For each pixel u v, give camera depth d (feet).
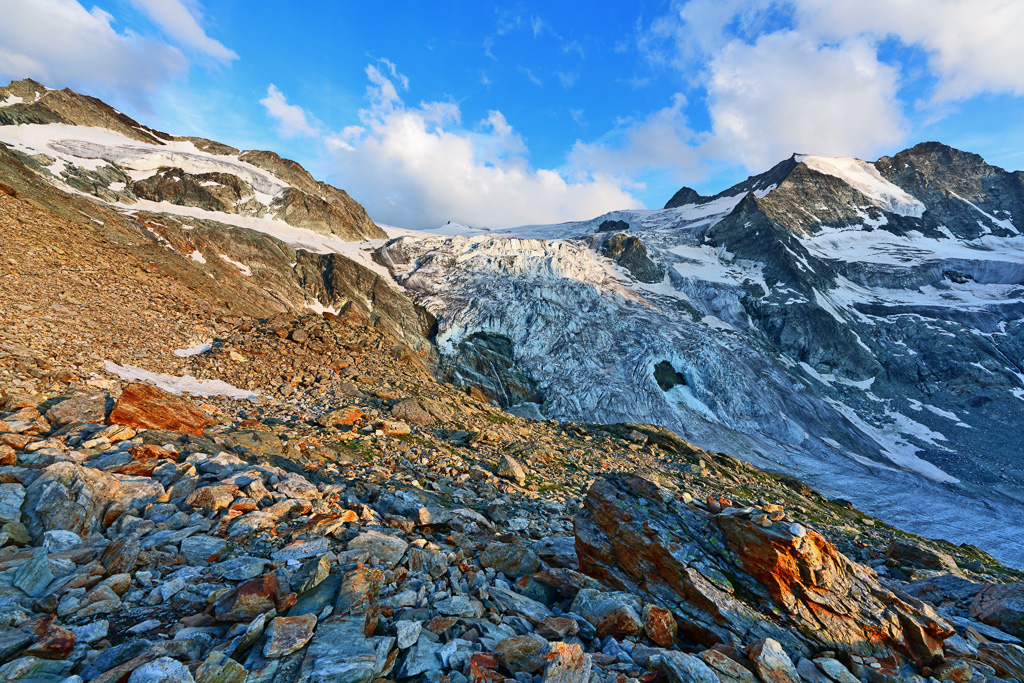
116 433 37.22
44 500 21.94
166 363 89.04
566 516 55.77
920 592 39.42
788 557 24.84
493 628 20.61
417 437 79.51
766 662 20.25
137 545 20.13
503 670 17.20
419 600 21.67
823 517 97.76
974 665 23.77
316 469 49.14
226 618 16.87
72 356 72.54
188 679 12.89
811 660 21.50
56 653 13.96
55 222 140.87
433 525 35.94
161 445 37.52
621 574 28.63
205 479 32.12
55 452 29.32
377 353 129.80
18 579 17.08
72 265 116.47
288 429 65.72
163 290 137.59
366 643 16.21
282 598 18.52
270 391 90.94
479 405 122.21
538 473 77.77
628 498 31.55
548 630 21.43
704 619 24.00
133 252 177.17
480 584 26.04
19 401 41.81
